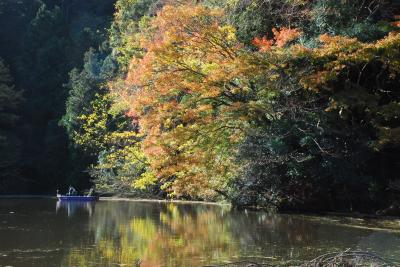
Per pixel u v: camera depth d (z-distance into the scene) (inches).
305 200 738.2
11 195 1596.9
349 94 655.1
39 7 2161.7
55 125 1774.1
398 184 701.3
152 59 655.1
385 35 688.4
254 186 757.9
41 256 415.2
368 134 722.8
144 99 668.7
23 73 1963.6
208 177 732.7
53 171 1718.8
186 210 853.8
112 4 2301.9
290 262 386.6
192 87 652.1
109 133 1334.9
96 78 1616.6
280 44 647.1
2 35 2057.1
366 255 384.2
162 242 487.8
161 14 655.1
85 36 2089.1
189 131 652.7
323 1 735.1
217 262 388.2
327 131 698.2
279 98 696.4
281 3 773.9
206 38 657.6
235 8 775.7
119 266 376.8
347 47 623.5
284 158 698.2
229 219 689.6
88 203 1083.9
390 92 746.2
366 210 730.8
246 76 652.1
